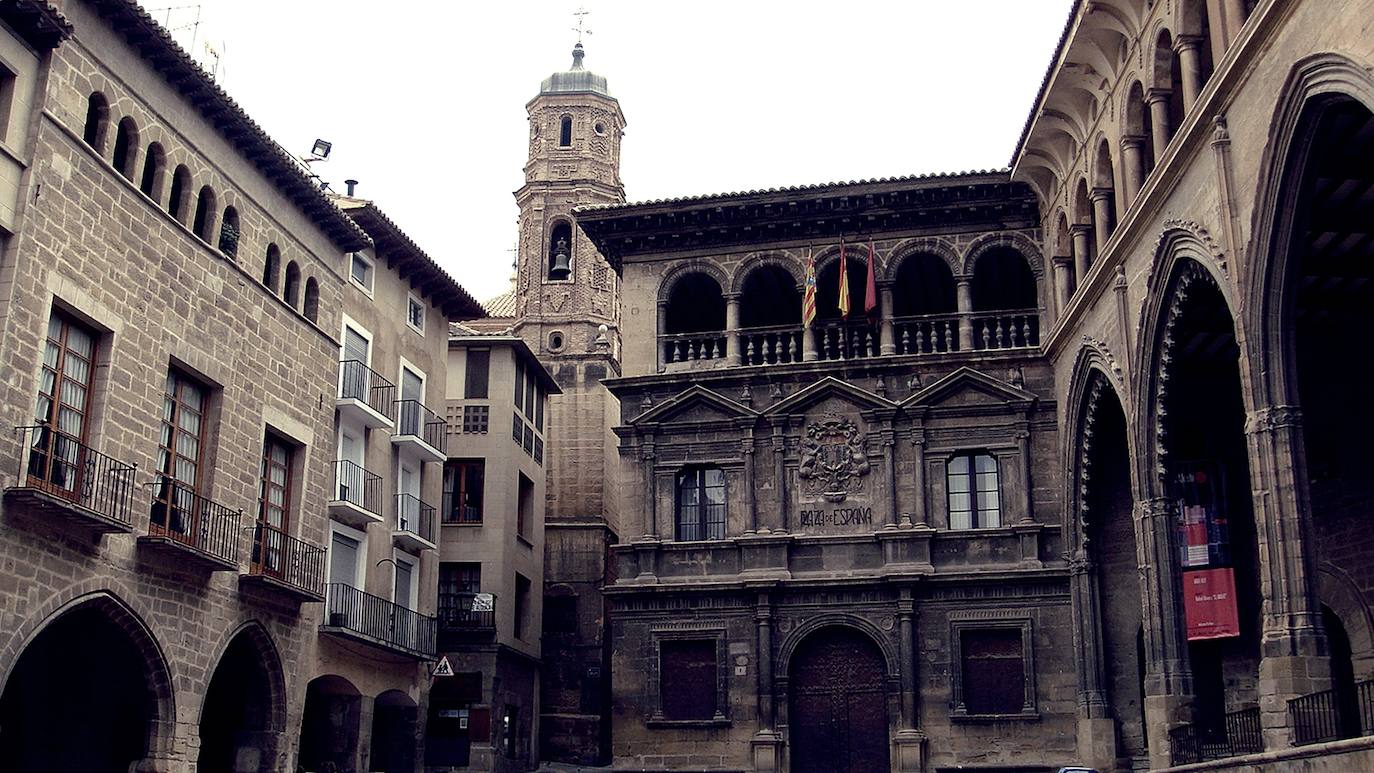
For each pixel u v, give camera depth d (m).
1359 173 26.12
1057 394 40.81
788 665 40.44
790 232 44.03
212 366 32.28
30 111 26.20
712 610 41.06
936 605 40.22
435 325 48.19
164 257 30.42
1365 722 23.67
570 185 65.44
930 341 44.94
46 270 26.09
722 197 43.53
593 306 62.94
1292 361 25.02
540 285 63.62
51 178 26.41
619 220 44.56
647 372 43.84
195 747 30.59
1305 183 24.27
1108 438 39.38
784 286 46.72
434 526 46.25
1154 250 30.45
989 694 39.50
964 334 42.38
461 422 51.19
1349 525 34.12
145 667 29.44
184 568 30.34
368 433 41.78
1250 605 36.72
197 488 31.94
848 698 40.19
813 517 41.44
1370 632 33.34
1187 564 35.78
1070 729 38.59
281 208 36.66
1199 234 27.80
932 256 43.97
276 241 36.38
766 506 41.72
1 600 24.36
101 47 28.38
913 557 40.41
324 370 38.53
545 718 54.50
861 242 43.72
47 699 31.16
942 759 38.97
